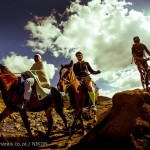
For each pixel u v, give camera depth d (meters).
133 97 2.92
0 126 5.23
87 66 3.94
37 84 3.80
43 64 4.04
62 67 3.64
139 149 2.53
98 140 2.89
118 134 2.74
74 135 4.05
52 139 3.98
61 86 3.49
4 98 3.61
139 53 3.85
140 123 2.70
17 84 3.66
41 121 5.89
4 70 3.66
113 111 3.04
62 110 4.14
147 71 3.70
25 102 3.63
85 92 3.79
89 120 5.03
